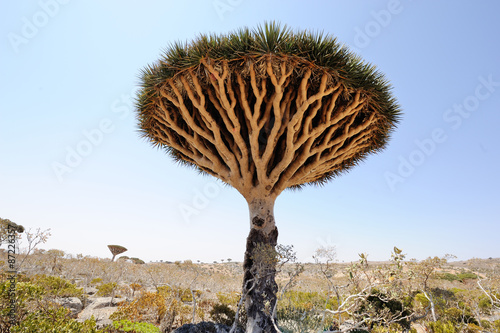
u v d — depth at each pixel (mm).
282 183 6680
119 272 18672
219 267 39656
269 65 5285
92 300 10523
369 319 4148
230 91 5809
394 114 6871
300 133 6430
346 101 6324
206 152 6805
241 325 6602
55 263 16562
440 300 10570
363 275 4301
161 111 6836
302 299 10297
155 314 8734
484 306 11344
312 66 5410
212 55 5414
